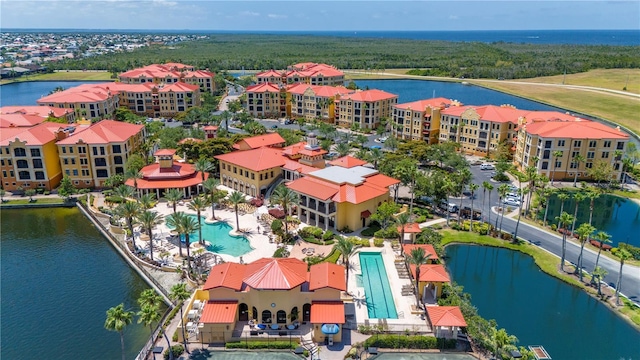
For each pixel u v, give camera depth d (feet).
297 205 354.74
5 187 436.35
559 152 446.19
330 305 223.71
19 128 448.65
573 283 277.23
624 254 254.88
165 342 220.64
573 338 231.30
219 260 293.23
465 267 304.30
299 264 244.01
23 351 226.58
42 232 363.97
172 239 331.77
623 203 417.08
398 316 238.89
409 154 522.88
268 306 225.76
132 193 357.82
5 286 284.00
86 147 431.43
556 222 372.99
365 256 305.32
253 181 404.57
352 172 375.66
